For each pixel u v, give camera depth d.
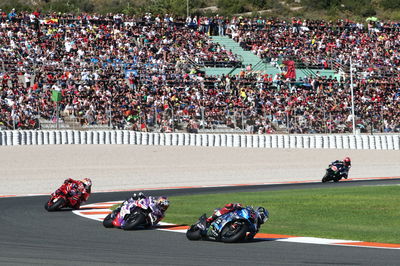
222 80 188.88
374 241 42.69
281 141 160.12
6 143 143.62
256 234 45.25
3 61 172.50
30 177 107.62
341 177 102.44
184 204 69.44
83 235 44.53
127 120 162.00
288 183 102.50
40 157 131.62
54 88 162.62
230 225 41.28
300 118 177.00
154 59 194.62
